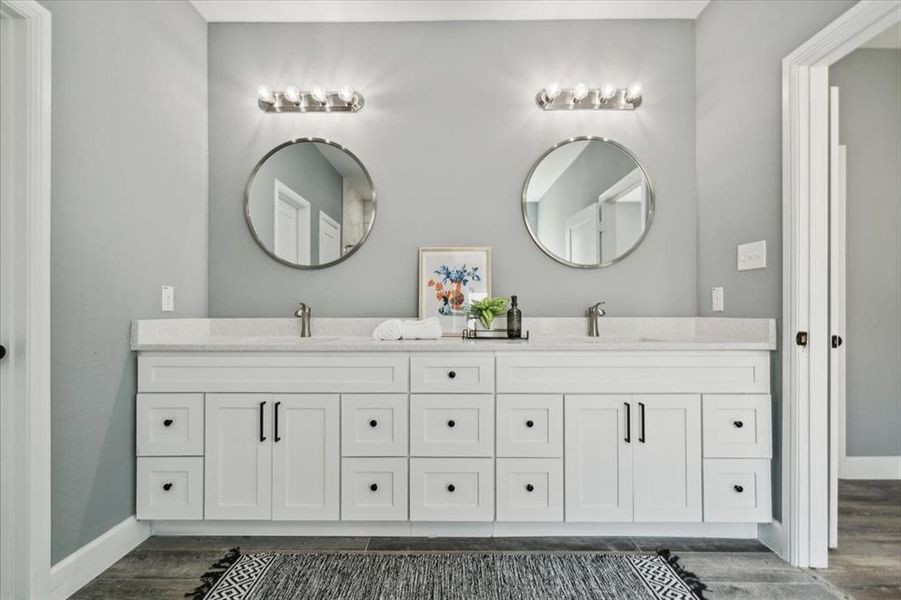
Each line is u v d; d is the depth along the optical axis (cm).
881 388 266
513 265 248
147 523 194
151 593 158
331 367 192
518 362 191
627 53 251
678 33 250
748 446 188
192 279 233
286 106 248
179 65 223
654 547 187
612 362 190
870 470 264
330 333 242
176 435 190
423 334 217
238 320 243
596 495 189
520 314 221
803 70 174
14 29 141
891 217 267
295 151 250
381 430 191
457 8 241
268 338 235
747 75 205
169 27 215
